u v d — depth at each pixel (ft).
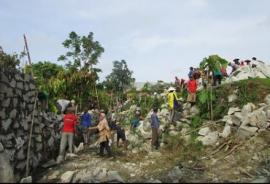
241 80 62.13
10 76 37.63
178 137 49.01
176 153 44.98
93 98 77.51
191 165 40.09
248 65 71.26
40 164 42.73
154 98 77.25
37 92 42.78
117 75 144.46
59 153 44.42
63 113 57.67
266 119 49.01
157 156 44.57
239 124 49.83
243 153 43.55
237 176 36.94
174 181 34.32
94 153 46.62
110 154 44.27
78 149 49.34
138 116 63.05
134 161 42.70
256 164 40.65
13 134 37.42
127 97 104.22
